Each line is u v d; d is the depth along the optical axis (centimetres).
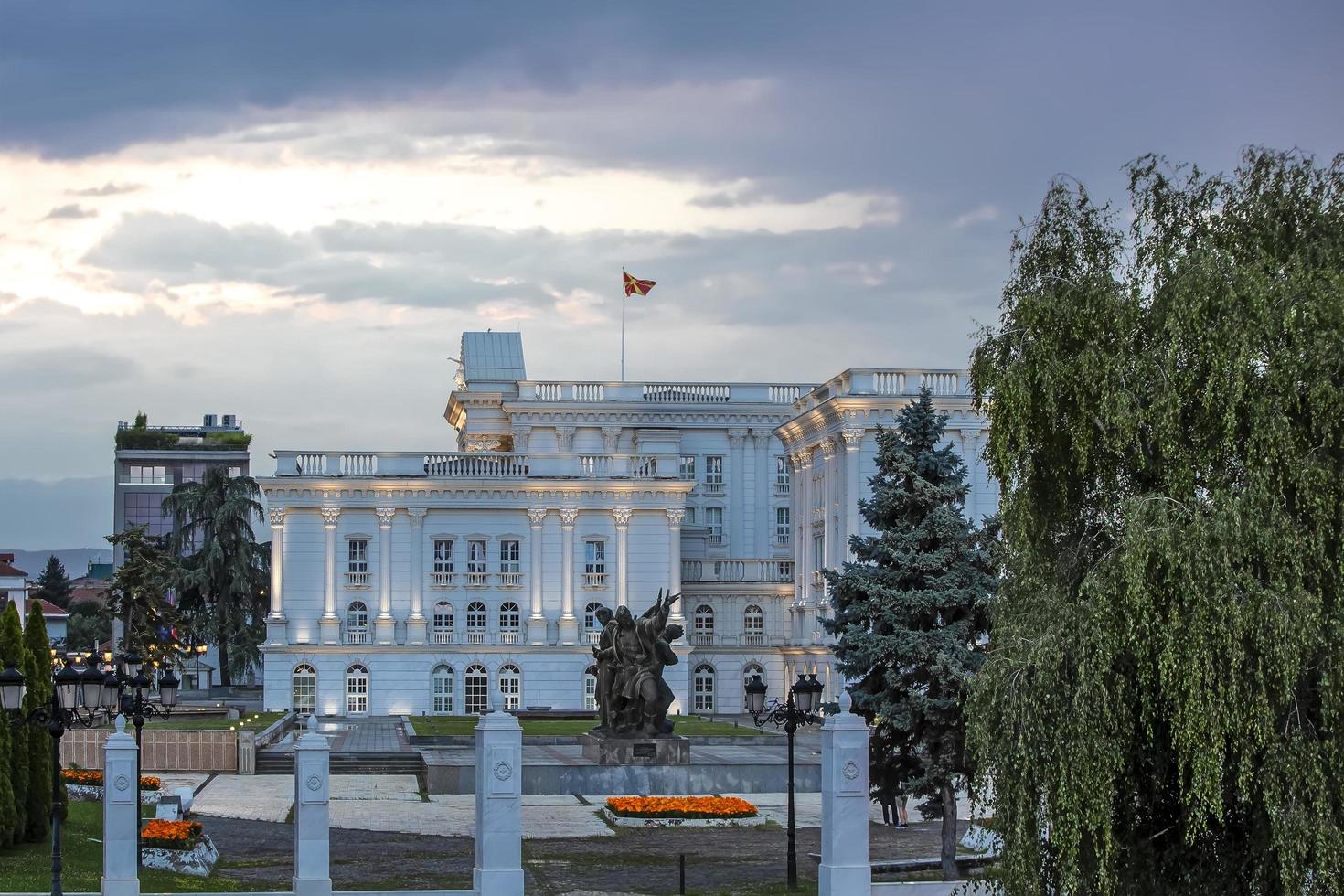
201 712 9775
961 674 4575
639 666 7012
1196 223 3209
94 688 3416
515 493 11512
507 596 11519
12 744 4559
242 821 5678
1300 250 3089
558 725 9862
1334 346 2873
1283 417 2869
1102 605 2866
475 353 14638
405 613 11425
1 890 3972
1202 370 2956
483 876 3706
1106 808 2847
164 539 12862
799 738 8688
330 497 11369
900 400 9875
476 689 11431
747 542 12975
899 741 4822
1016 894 2959
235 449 17975
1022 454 3136
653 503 11588
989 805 3192
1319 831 2727
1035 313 3144
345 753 7550
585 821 5822
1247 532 2820
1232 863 2956
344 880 4500
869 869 3678
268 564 13125
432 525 11488
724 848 5197
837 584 5038
